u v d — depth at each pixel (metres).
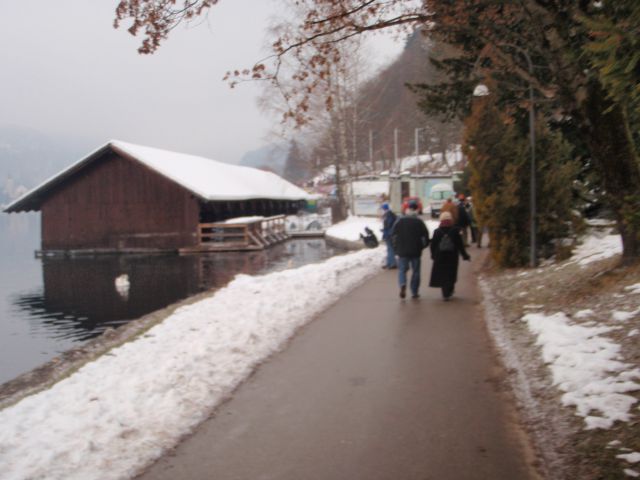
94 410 5.25
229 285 13.53
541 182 12.50
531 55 9.45
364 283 13.62
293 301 10.72
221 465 4.34
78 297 22.36
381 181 55.91
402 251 11.03
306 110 8.33
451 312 9.62
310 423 5.09
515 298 9.61
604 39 4.06
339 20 7.80
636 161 8.05
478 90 12.41
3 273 31.62
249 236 38.16
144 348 7.64
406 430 4.85
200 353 7.02
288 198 57.44
